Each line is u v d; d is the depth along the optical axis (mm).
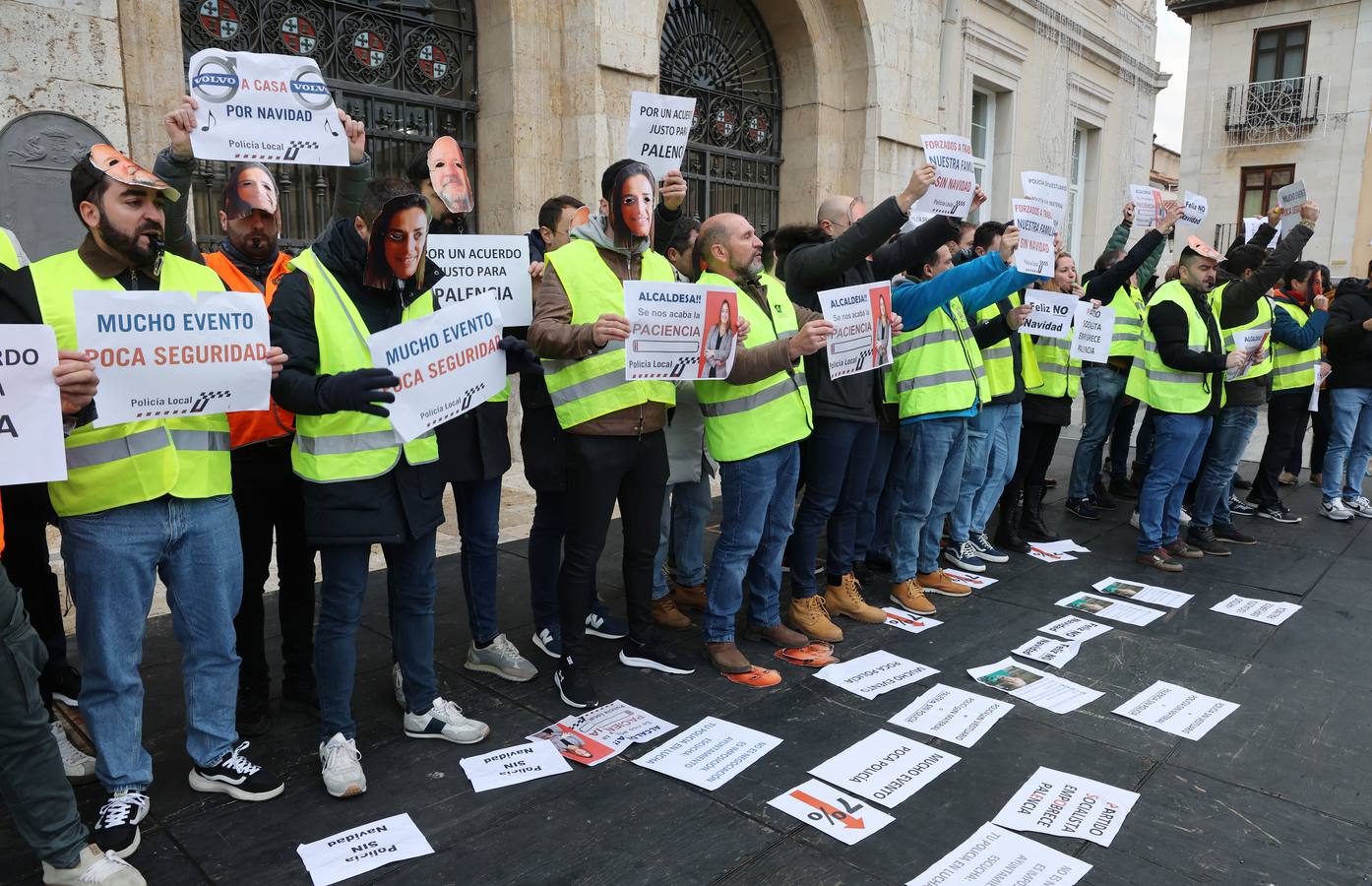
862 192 9914
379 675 3389
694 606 4191
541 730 2951
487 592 3357
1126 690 3350
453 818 2438
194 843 2309
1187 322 4691
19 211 4438
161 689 3213
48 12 4457
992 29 11602
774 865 2240
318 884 2145
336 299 2447
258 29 5797
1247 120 21438
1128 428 6691
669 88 8672
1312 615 4219
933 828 2412
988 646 3785
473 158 7207
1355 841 2393
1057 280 5016
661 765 2719
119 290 2041
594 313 2957
